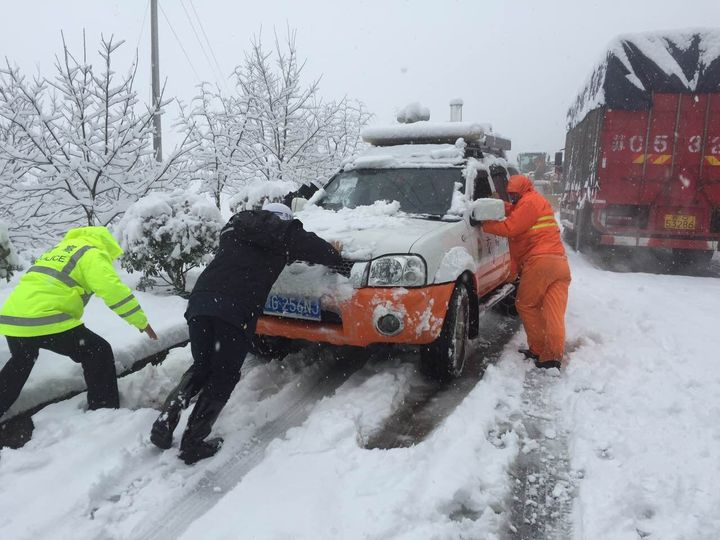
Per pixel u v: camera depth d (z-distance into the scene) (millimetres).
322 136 10891
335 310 3754
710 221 9500
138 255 5668
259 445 3348
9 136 8062
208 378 3316
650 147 9445
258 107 9961
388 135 5742
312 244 3404
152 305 5508
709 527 2516
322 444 3229
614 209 9883
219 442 3279
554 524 2660
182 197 5887
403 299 3629
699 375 4262
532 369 4543
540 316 4703
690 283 8250
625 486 2807
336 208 5031
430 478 2863
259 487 2855
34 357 3328
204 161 8688
